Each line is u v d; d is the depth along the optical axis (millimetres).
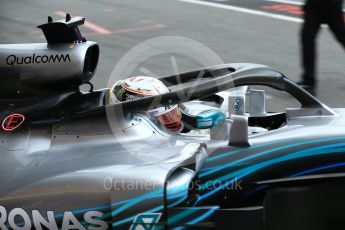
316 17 25641
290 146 13812
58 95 14477
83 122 13875
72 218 12867
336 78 27844
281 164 13750
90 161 13297
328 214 14258
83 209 12773
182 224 12430
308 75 26172
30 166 13492
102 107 13859
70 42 14742
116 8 42688
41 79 14375
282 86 14953
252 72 14570
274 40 34844
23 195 13086
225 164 13625
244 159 13609
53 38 14758
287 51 32625
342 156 13945
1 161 13695
